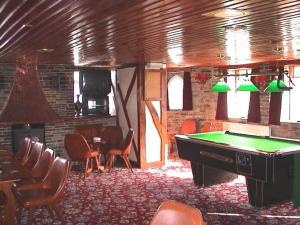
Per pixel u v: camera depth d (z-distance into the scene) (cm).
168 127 958
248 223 441
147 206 508
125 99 818
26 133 750
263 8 282
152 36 403
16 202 431
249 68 796
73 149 686
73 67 808
